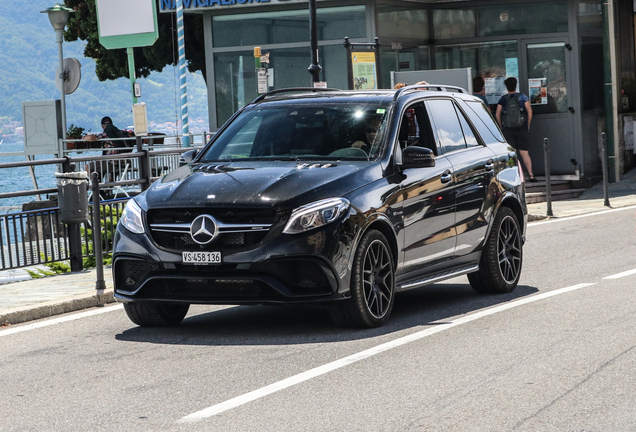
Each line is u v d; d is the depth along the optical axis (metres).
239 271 10.30
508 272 13.54
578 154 30.30
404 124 12.19
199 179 10.96
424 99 12.67
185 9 31.52
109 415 7.72
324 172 10.87
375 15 29.22
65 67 32.19
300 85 30.27
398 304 12.97
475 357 9.30
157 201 10.75
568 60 30.41
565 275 14.79
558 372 8.62
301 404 7.81
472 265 13.02
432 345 9.93
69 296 13.59
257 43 30.59
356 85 25.89
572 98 30.36
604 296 12.60
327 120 12.05
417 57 31.34
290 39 30.20
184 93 33.78
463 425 7.11
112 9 33.62
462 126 13.27
